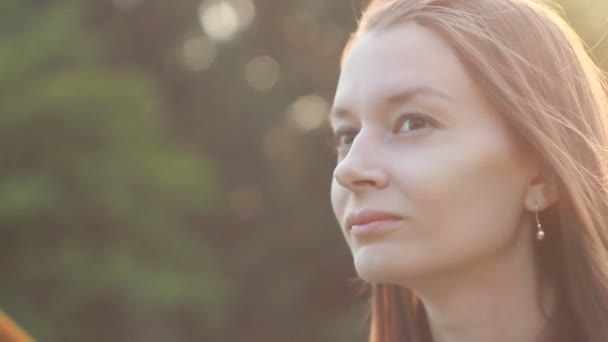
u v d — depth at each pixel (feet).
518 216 6.66
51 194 44.73
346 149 6.88
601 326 6.83
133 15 56.75
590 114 7.06
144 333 47.21
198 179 48.11
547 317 6.91
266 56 59.16
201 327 50.21
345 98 6.71
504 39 6.73
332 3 57.11
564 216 6.80
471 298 6.77
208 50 58.65
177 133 56.54
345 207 6.65
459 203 6.40
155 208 47.09
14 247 45.70
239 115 57.26
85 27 53.42
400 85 6.49
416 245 6.39
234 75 57.57
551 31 7.03
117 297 45.50
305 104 57.93
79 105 45.32
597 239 6.82
